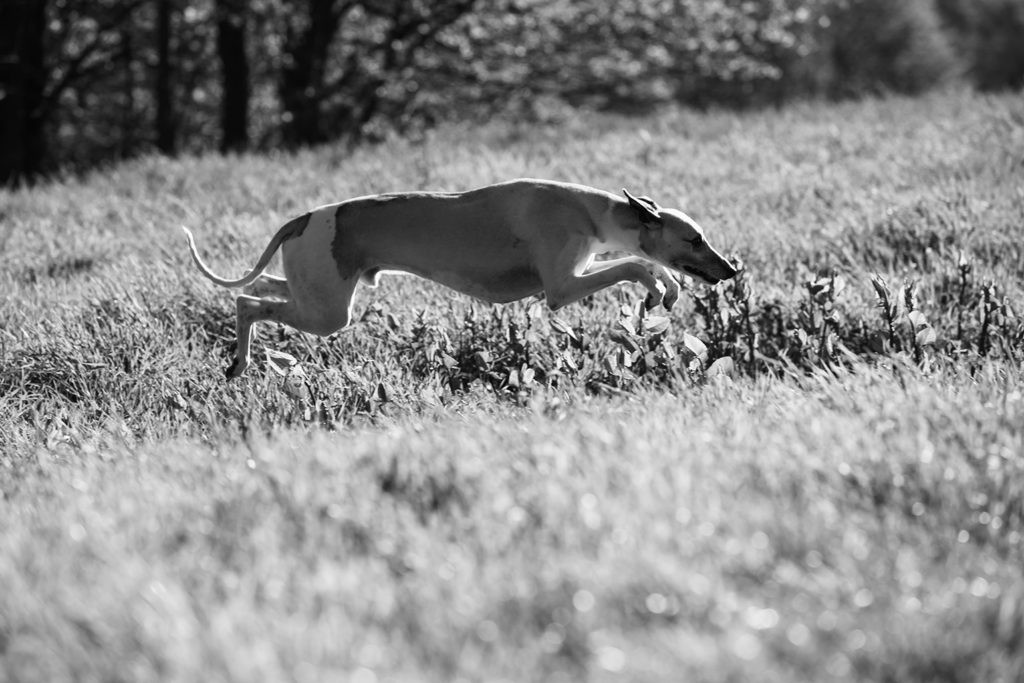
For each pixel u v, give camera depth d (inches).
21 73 1711.4
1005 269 720.3
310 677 280.8
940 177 958.4
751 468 398.3
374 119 2010.3
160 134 1990.7
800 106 1471.5
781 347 639.8
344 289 577.0
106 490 440.5
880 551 343.0
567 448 420.8
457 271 569.9
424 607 315.6
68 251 924.0
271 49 2065.7
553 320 599.5
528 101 2032.5
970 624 309.3
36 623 326.0
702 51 2007.9
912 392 473.4
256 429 508.1
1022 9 5255.9
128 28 2005.4
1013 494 383.2
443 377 619.5
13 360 682.2
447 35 1840.6
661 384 566.9
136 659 301.7
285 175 1159.0
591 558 339.3
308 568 344.2
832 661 287.4
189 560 351.9
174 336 710.5
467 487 394.0
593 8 1831.9
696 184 1013.8
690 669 282.7
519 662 290.4
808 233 834.2
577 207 559.8
